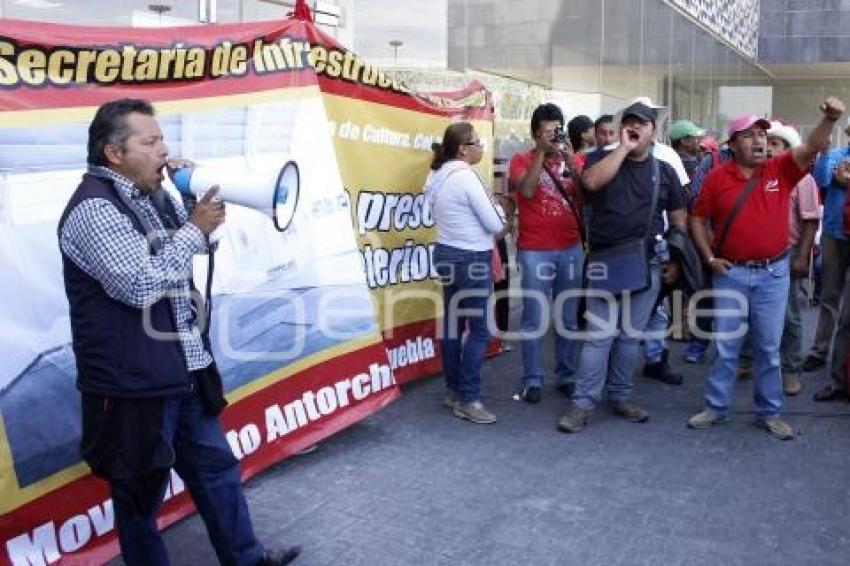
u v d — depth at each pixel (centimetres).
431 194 507
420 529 364
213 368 296
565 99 974
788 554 345
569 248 552
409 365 584
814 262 872
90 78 336
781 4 2083
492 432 492
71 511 323
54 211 321
